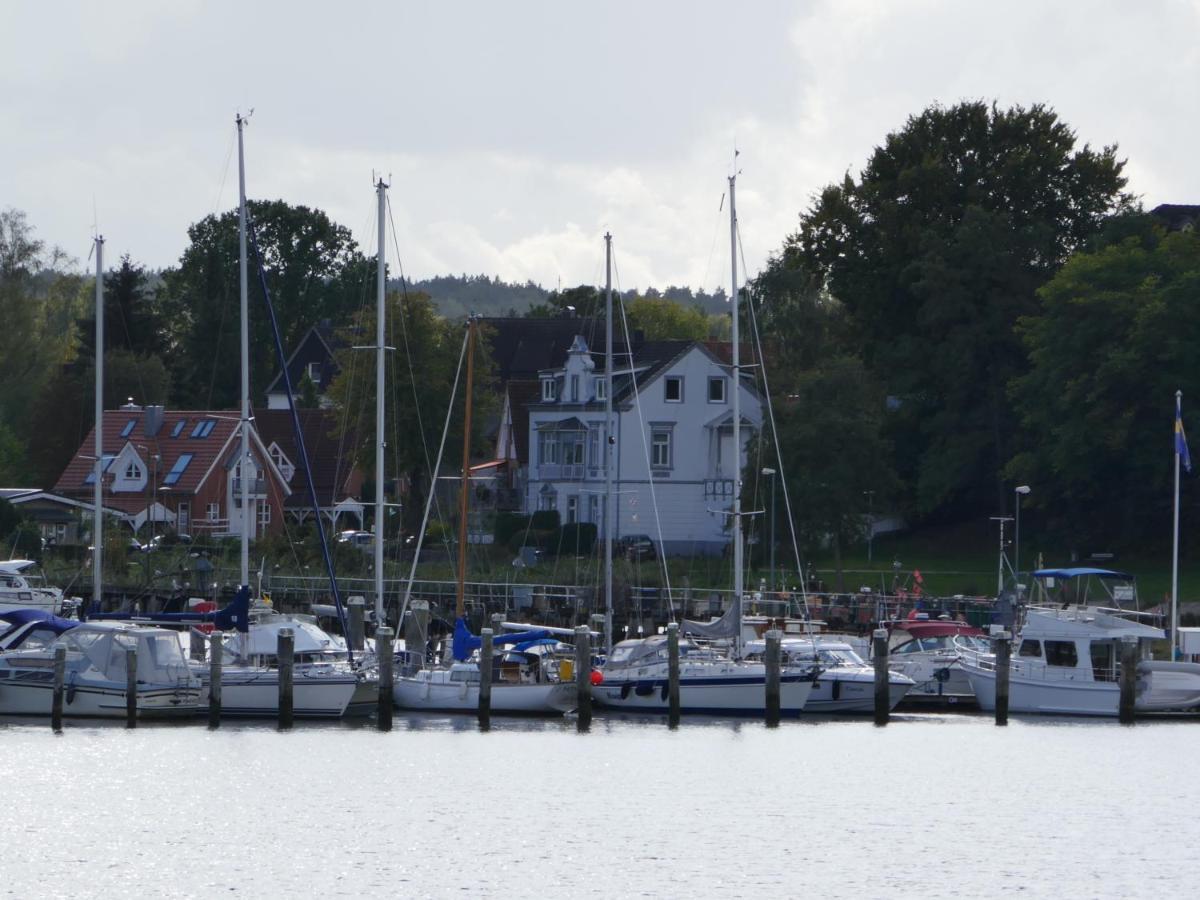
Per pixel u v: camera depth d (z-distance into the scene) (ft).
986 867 538.47
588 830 583.58
